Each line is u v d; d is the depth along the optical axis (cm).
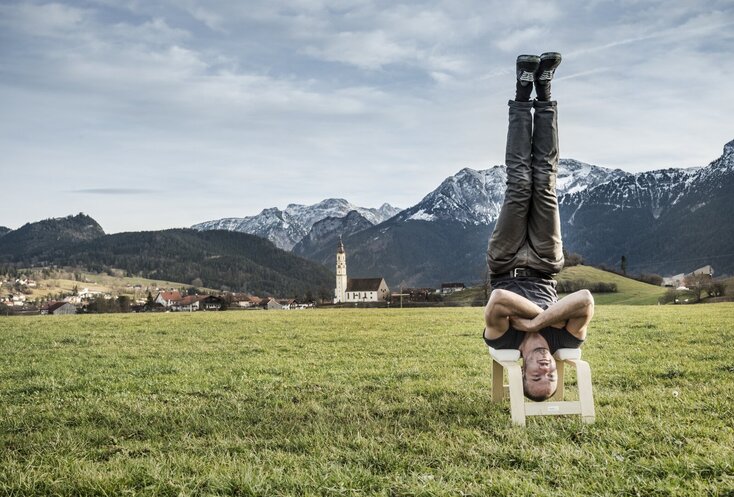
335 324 2873
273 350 1739
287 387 1092
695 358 1323
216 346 1881
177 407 910
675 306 4088
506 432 696
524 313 739
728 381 1022
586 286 12975
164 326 2884
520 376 735
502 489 517
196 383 1153
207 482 555
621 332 2011
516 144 789
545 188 785
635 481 532
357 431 729
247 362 1470
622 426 716
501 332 766
